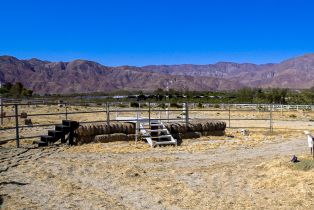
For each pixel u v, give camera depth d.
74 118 33.06
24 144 16.97
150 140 17.44
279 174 11.19
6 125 24.45
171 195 9.62
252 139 19.66
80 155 14.66
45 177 11.08
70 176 11.34
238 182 10.82
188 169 12.55
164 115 38.06
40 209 8.37
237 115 40.66
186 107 20.20
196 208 8.66
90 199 9.18
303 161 12.22
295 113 43.53
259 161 13.81
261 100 68.81
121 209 8.52
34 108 42.75
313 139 13.97
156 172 12.12
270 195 9.54
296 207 8.62
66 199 9.12
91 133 17.59
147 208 8.64
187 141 18.75
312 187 9.83
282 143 18.45
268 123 31.41
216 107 54.72
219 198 9.35
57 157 14.08
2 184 10.26
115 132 18.27
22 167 12.22
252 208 8.61
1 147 15.82
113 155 14.90
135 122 19.36
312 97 72.88
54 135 16.84
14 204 8.63
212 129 20.62
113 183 10.67
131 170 12.16
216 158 14.55
